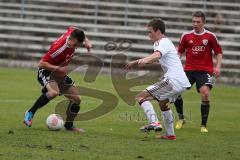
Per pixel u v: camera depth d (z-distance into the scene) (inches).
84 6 4210.1
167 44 1305.4
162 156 1110.4
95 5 4185.5
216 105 2385.6
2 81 2928.2
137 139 1326.3
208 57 1649.9
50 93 1422.2
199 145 1284.4
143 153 1132.5
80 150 1128.2
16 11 4160.9
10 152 1070.4
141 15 4156.0
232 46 3875.5
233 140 1402.6
